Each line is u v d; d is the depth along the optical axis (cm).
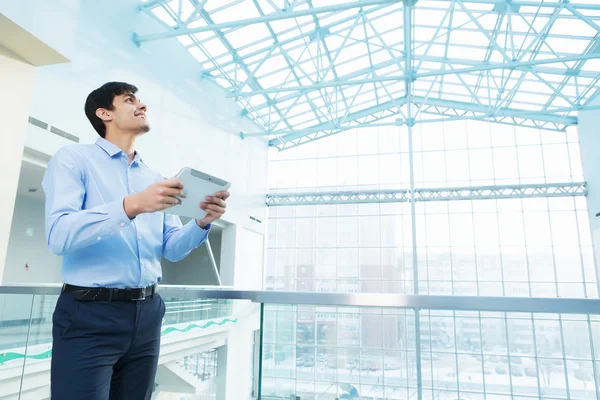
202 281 1520
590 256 1430
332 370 130
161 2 927
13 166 250
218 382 223
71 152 108
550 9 1001
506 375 115
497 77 1392
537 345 115
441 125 1678
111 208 91
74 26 273
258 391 137
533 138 1571
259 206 1652
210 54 1175
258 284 1620
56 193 99
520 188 1522
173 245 128
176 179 97
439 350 122
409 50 1141
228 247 1388
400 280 1592
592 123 1377
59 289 172
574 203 1479
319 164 1767
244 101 1477
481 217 1559
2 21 223
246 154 1530
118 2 865
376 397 124
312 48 1241
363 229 1669
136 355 111
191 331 355
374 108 1745
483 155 1608
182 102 1100
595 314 112
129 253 109
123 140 122
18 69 256
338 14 1082
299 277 1688
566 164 1516
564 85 1346
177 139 1067
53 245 93
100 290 102
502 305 117
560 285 1441
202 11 986
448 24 1159
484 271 1520
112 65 836
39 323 172
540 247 1484
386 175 1691
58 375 98
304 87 1090
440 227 1589
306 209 1738
